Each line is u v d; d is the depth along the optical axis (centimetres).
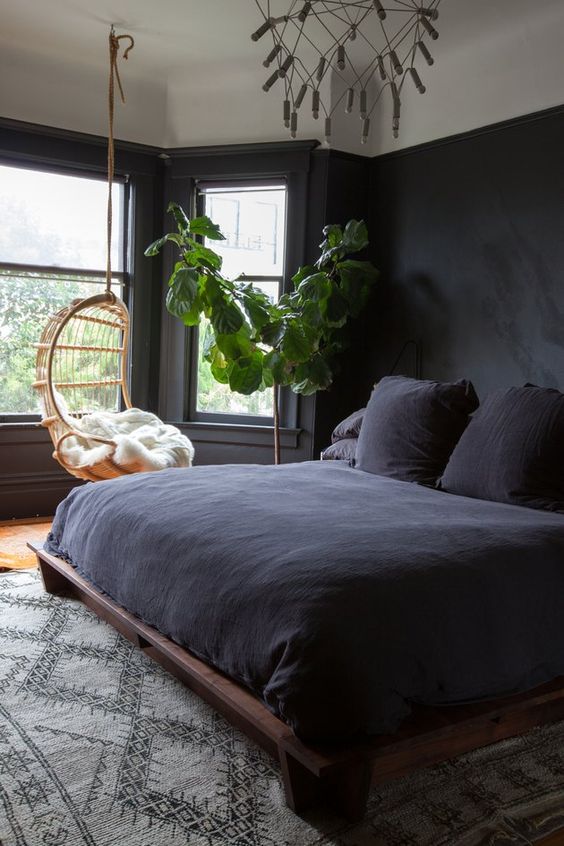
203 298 419
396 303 457
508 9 363
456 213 417
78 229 469
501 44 387
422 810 172
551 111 364
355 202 470
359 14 379
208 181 482
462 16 373
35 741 197
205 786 179
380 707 164
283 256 474
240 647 187
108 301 419
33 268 453
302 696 164
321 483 298
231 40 421
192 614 206
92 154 459
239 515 235
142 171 478
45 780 179
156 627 226
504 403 293
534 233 375
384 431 336
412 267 446
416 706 180
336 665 164
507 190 388
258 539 212
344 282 427
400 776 180
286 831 163
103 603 259
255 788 179
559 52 360
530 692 193
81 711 215
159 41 424
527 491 269
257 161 466
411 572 185
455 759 194
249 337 423
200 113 475
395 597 177
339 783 169
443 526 220
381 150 464
